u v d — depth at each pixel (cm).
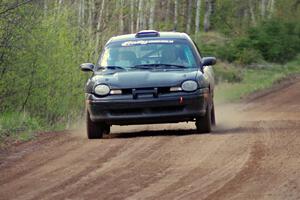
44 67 5416
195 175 2345
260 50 14300
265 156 2642
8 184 2317
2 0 4728
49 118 5647
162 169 2469
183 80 3428
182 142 3088
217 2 17575
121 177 2350
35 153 2948
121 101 3409
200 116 3447
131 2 13462
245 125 3925
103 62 3722
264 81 10119
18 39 5047
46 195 2125
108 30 10725
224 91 8688
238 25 16950
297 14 17362
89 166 2581
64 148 3073
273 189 2098
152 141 3159
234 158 2628
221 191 2095
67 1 9350
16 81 5253
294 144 2928
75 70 6106
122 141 3216
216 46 13925
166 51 3728
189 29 16350
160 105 3400
